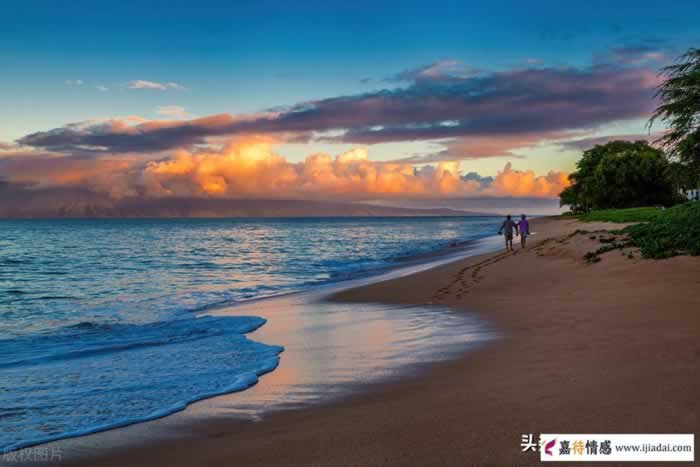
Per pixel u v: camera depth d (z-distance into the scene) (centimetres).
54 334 1288
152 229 14625
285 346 998
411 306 1406
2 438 583
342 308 1456
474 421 505
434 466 417
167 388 754
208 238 8444
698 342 729
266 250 5031
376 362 824
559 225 5988
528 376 655
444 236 7825
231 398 686
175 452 520
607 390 556
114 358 969
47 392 754
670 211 2742
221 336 1138
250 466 457
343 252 4506
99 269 3275
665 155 2400
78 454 532
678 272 1380
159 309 1662
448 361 792
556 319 1030
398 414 557
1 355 1041
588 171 8969
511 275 1830
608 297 1210
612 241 2106
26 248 5919
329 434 516
